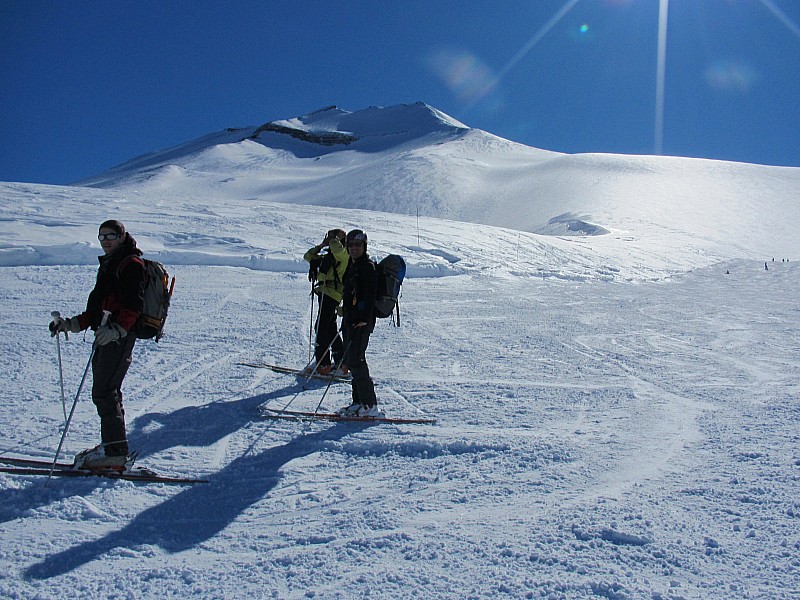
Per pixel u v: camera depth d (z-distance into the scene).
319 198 92.00
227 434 5.10
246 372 7.22
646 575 2.88
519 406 6.01
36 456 4.43
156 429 5.14
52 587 2.84
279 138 170.50
